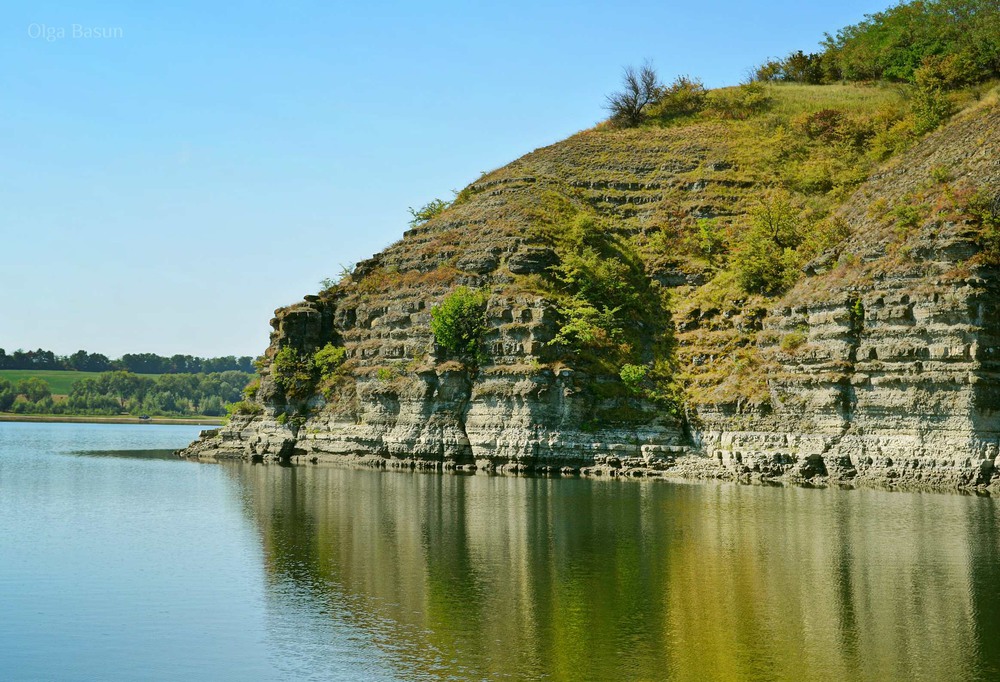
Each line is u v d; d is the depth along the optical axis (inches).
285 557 2004.2
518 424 3722.9
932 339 3056.1
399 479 3516.2
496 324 3902.6
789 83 6299.2
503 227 4475.9
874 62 5910.4
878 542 2098.9
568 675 1267.2
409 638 1435.8
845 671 1272.1
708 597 1640.0
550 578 1782.7
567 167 5201.8
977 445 2928.2
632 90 5910.4
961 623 1478.8
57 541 2234.3
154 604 1648.6
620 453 3624.5
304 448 4392.2
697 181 4894.2
